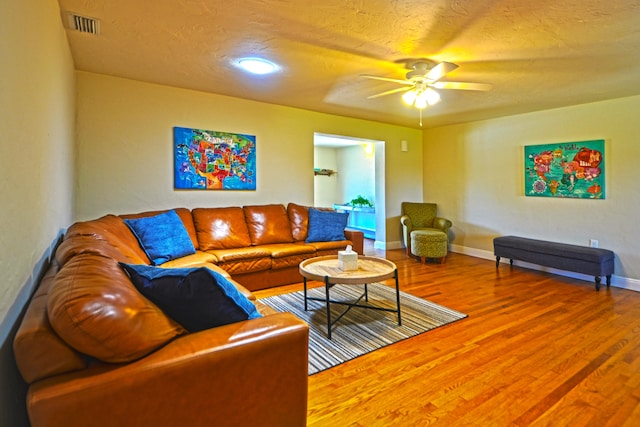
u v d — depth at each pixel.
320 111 4.67
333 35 2.31
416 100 3.08
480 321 2.79
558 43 2.41
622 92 3.58
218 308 1.27
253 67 2.95
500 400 1.76
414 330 2.61
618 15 2.02
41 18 1.50
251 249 3.56
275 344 1.20
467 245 5.45
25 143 1.23
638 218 3.68
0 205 0.94
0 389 0.94
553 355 2.22
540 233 4.52
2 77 0.96
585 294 3.50
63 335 0.91
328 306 2.51
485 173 5.15
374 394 1.82
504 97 3.79
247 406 1.16
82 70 3.10
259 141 4.22
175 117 3.63
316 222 4.20
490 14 2.02
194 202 3.82
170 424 1.02
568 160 4.21
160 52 2.64
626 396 1.79
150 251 2.78
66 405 0.87
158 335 1.07
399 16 2.05
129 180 3.41
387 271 2.71
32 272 1.34
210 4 1.93
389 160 5.71
